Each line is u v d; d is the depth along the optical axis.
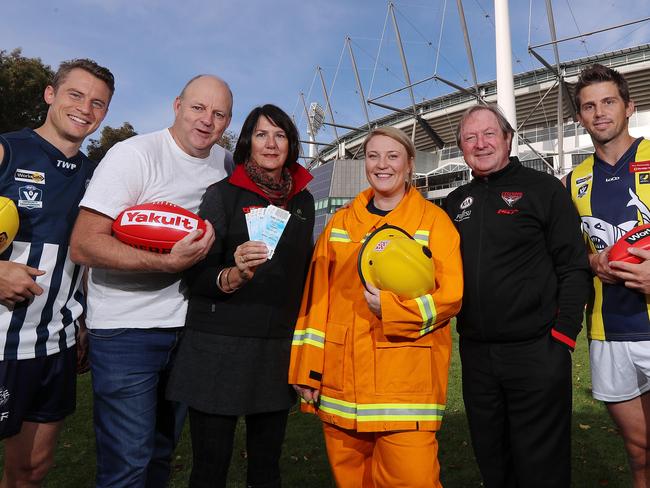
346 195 50.66
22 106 19.98
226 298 2.23
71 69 2.45
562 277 2.36
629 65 48.19
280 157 2.34
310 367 2.29
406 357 2.15
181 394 2.16
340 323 2.31
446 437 4.19
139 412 2.27
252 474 2.34
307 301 2.46
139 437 2.26
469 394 2.49
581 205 2.71
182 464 3.72
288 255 2.36
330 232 2.51
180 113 2.44
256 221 2.08
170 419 2.62
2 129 19.98
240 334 2.21
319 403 2.37
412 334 2.12
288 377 2.36
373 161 2.36
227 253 2.29
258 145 2.33
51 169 2.42
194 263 2.08
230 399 2.14
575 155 47.31
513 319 2.31
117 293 2.29
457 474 3.46
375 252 2.12
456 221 2.57
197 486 2.16
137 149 2.30
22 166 2.33
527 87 51.69
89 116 2.47
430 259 2.15
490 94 53.72
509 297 2.31
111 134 28.08
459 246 2.38
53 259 2.43
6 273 2.11
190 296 2.38
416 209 2.38
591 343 2.69
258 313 2.24
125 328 2.27
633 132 50.06
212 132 2.42
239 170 2.37
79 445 4.07
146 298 2.30
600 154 2.69
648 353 2.44
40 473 2.60
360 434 2.30
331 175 51.84
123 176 2.22
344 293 2.35
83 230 2.16
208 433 2.17
